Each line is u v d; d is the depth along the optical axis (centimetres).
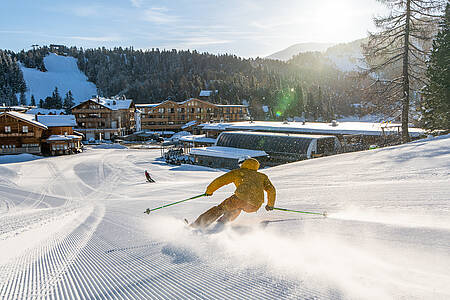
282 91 16812
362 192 691
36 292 270
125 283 267
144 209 937
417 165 1021
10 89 18375
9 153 5803
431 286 189
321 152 4016
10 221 1009
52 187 2858
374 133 3859
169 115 10844
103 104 9000
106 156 5728
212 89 17088
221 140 4744
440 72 2805
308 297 192
